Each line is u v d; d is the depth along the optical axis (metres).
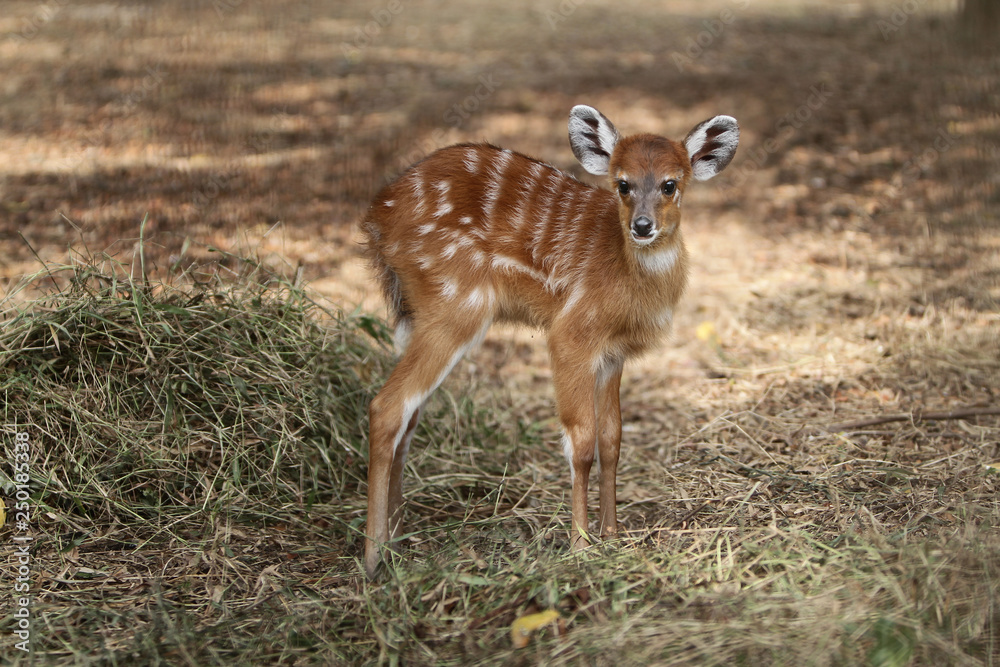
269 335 7.49
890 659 4.69
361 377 7.95
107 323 7.06
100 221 11.47
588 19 25.50
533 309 6.66
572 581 5.58
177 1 24.08
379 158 14.48
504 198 6.55
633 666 4.79
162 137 14.75
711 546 6.04
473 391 8.99
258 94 17.25
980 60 18.66
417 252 6.48
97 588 5.83
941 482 6.91
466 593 5.64
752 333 10.12
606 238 6.43
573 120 6.70
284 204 12.66
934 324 9.90
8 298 7.82
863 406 8.47
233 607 5.70
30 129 14.72
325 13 24.69
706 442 8.07
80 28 20.70
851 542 5.96
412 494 7.42
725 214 13.47
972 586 5.22
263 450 7.08
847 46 21.08
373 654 5.20
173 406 6.97
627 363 9.79
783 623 5.02
